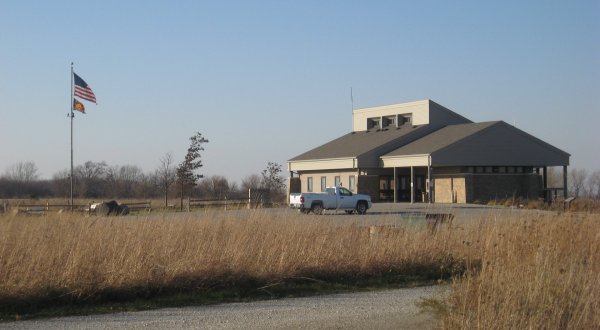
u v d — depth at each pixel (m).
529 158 51.00
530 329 7.96
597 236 14.41
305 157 59.22
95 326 10.07
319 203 36.91
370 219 28.12
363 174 52.81
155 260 12.98
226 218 16.33
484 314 8.24
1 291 11.12
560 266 10.24
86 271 12.06
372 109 62.62
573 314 8.45
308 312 11.32
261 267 13.66
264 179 61.81
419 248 15.59
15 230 14.02
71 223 15.23
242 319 10.69
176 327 10.04
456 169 49.91
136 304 11.77
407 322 10.47
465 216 20.52
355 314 11.15
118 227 14.64
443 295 11.27
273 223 15.95
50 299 11.48
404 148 51.69
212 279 13.02
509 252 12.02
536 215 17.25
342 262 14.70
